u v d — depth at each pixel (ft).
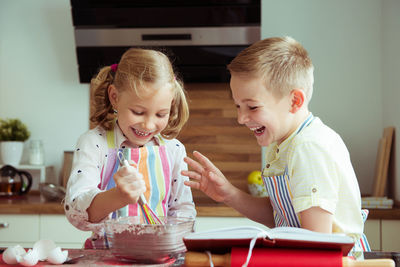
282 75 3.53
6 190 9.18
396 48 8.51
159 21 8.83
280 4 9.62
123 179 3.23
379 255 3.18
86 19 8.91
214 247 2.74
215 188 4.11
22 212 8.11
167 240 3.06
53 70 9.96
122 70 3.94
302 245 2.62
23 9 10.00
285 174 3.72
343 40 9.52
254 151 9.57
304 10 9.59
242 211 4.18
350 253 3.23
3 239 8.13
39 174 9.93
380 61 9.46
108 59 9.11
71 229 8.11
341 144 3.65
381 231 7.73
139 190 3.24
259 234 2.59
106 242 4.08
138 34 8.93
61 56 9.94
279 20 9.62
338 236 2.62
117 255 3.12
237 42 8.82
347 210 3.49
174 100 4.43
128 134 4.05
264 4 9.65
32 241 8.13
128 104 3.85
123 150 4.37
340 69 9.51
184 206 4.59
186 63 8.99
